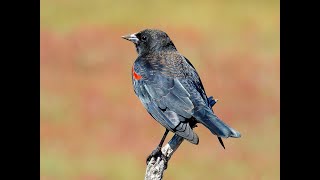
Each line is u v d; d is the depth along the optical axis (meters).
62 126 20.78
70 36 29.80
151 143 19.59
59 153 18.84
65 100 22.62
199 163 17.94
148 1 36.22
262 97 24.00
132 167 18.30
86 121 21.08
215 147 18.36
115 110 22.11
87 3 35.12
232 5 36.53
